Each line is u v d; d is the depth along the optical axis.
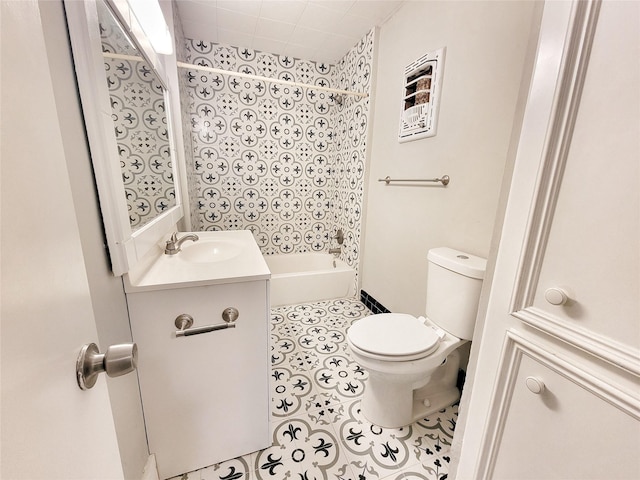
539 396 0.55
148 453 0.89
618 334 0.42
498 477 0.66
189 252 1.20
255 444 1.04
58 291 0.30
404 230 1.71
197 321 0.83
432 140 1.43
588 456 0.47
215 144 2.27
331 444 1.09
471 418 0.72
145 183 0.99
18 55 0.25
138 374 0.81
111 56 0.70
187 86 2.07
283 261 2.63
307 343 1.77
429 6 1.40
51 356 0.28
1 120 0.22
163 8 1.44
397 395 1.14
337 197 2.63
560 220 0.49
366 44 1.96
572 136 0.46
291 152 2.50
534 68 0.52
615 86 0.40
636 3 0.37
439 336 1.13
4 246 0.22
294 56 2.32
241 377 0.94
